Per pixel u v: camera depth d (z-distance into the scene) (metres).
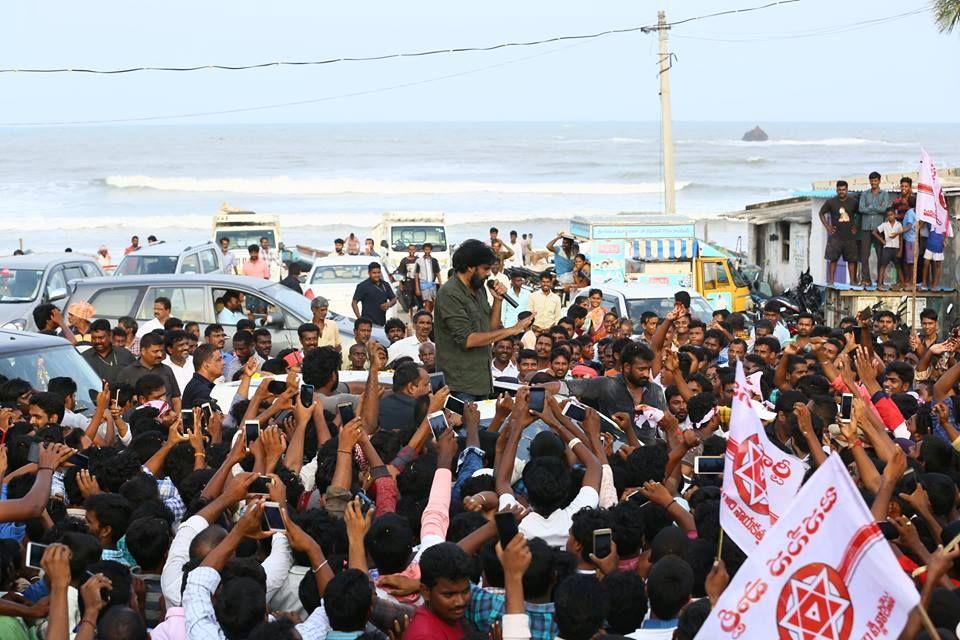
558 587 4.99
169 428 8.44
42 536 6.62
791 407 8.59
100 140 199.50
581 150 155.12
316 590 5.54
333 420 8.99
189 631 5.13
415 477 6.87
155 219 64.19
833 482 4.01
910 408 9.55
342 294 25.84
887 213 22.03
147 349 12.02
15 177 107.88
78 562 5.67
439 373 9.25
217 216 34.88
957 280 22.48
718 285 26.14
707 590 5.27
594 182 102.06
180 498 7.15
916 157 142.88
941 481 6.72
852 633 3.94
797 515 4.07
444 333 9.60
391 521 5.71
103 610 5.49
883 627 3.88
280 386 8.09
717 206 75.19
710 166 121.25
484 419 9.25
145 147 169.12
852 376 8.78
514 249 34.75
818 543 4.02
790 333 19.77
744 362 11.76
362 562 5.55
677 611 5.39
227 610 5.13
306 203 79.25
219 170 119.50
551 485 6.25
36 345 11.76
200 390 10.69
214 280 18.02
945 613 4.93
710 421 8.66
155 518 6.08
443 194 85.25
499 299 9.79
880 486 6.21
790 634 4.04
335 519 6.16
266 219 35.16
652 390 10.05
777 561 4.09
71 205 79.38
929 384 11.22
